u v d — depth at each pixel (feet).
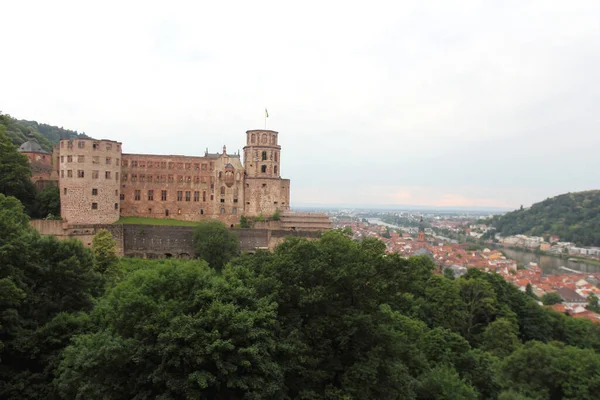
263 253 202.18
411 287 181.98
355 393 156.35
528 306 408.46
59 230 371.76
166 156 473.26
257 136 507.71
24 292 159.12
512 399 220.43
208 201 482.28
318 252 178.50
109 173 418.10
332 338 171.83
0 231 165.07
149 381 135.13
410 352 201.57
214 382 130.82
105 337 137.28
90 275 199.31
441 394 193.67
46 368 155.84
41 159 521.24
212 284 153.69
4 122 438.40
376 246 185.37
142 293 147.13
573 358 256.93
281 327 162.91
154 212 469.98
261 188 494.59
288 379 159.22
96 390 130.72
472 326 362.94
